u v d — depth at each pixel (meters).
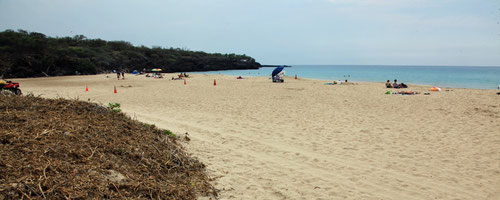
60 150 4.16
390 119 11.52
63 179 3.51
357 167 6.29
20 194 3.06
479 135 8.88
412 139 8.54
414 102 16.36
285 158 6.79
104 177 3.88
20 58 53.22
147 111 13.22
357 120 11.32
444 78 52.47
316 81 36.12
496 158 6.80
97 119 6.14
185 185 4.61
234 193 4.81
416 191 5.14
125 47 95.19
